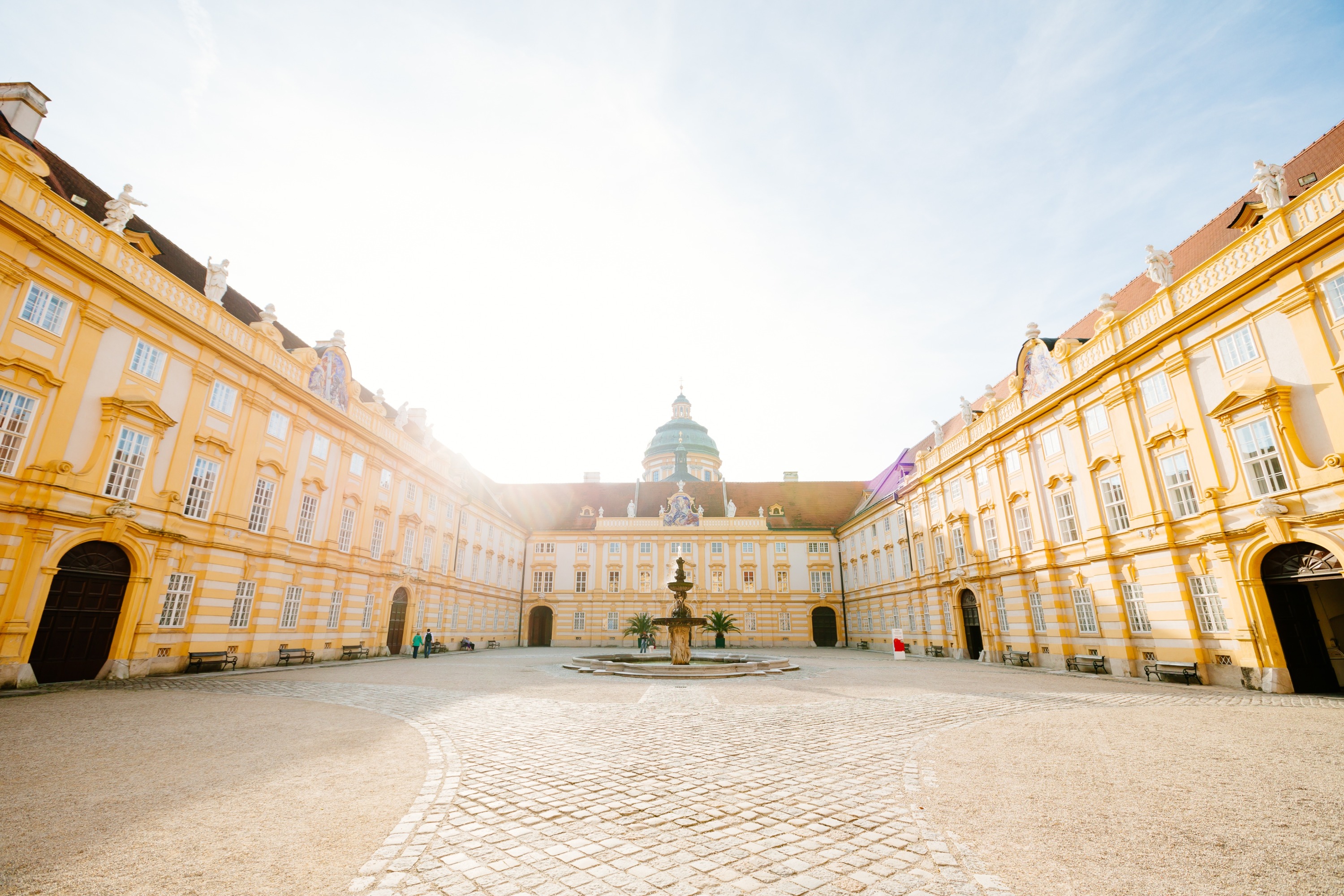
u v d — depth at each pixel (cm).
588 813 663
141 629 1938
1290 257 1678
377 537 3338
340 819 640
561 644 5597
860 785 768
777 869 516
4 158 1591
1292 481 1680
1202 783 768
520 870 514
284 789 743
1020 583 2869
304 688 1781
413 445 3678
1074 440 2536
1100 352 2381
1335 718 1227
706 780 795
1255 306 1802
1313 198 1645
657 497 6400
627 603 5653
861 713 1358
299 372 2692
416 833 600
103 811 654
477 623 4694
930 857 539
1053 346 2692
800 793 737
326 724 1180
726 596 5641
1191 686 1903
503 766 870
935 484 3791
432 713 1348
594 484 6675
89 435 1792
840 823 629
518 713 1351
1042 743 1020
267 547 2481
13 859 525
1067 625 2597
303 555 2717
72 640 1770
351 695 1622
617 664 2505
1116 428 2297
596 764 884
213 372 2222
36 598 1655
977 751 961
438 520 4038
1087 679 2148
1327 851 546
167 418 2005
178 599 2100
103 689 1633
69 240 1747
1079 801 698
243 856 539
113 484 1861
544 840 586
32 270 1648
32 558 1639
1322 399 1627
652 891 476
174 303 2092
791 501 6303
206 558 2189
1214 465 1923
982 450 3238
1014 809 671
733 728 1166
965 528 3397
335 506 2930
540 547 5878
